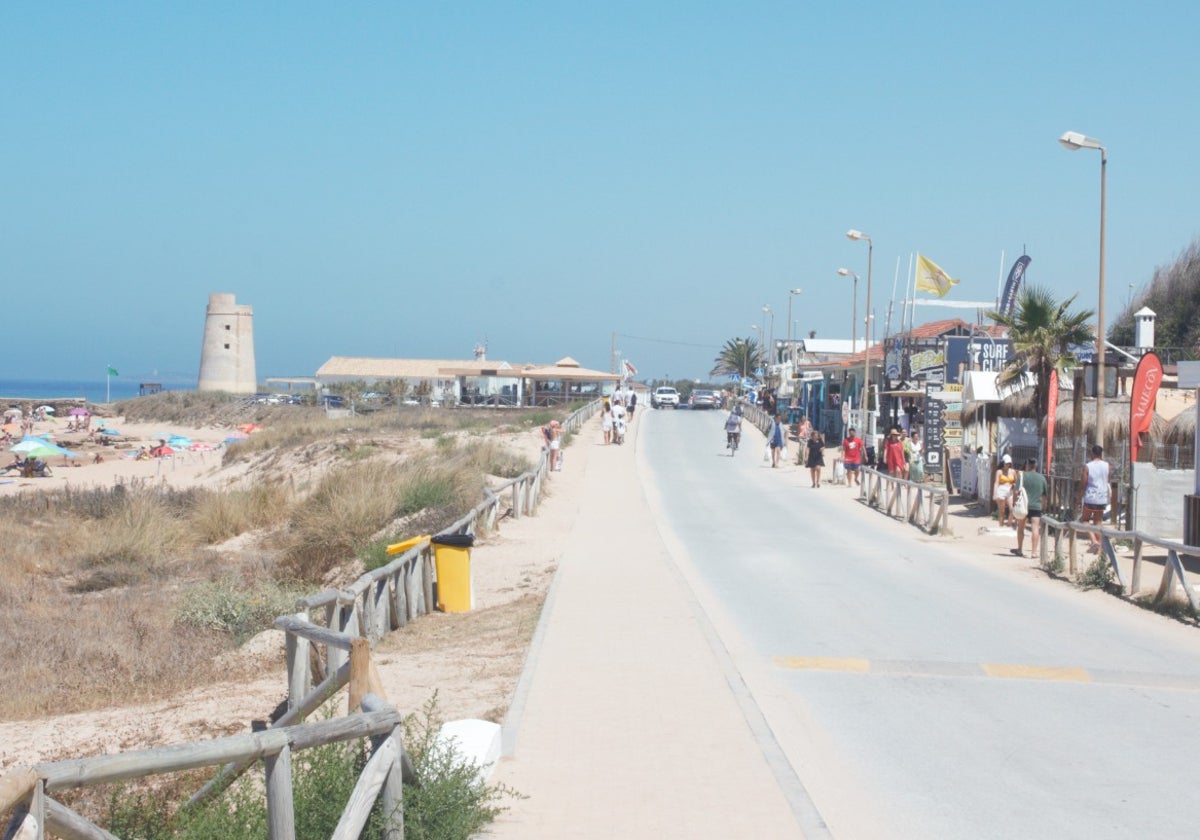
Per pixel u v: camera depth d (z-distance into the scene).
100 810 7.22
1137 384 20.89
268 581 18.58
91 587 20.39
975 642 12.27
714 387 130.38
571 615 13.28
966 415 31.78
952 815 6.92
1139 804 7.16
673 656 11.02
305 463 42.69
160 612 16.33
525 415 63.47
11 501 30.81
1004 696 9.95
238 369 114.12
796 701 9.68
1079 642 12.36
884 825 6.74
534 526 23.88
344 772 5.87
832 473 36.09
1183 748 8.42
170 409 95.38
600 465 39.44
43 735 9.68
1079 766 7.94
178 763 4.39
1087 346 29.72
